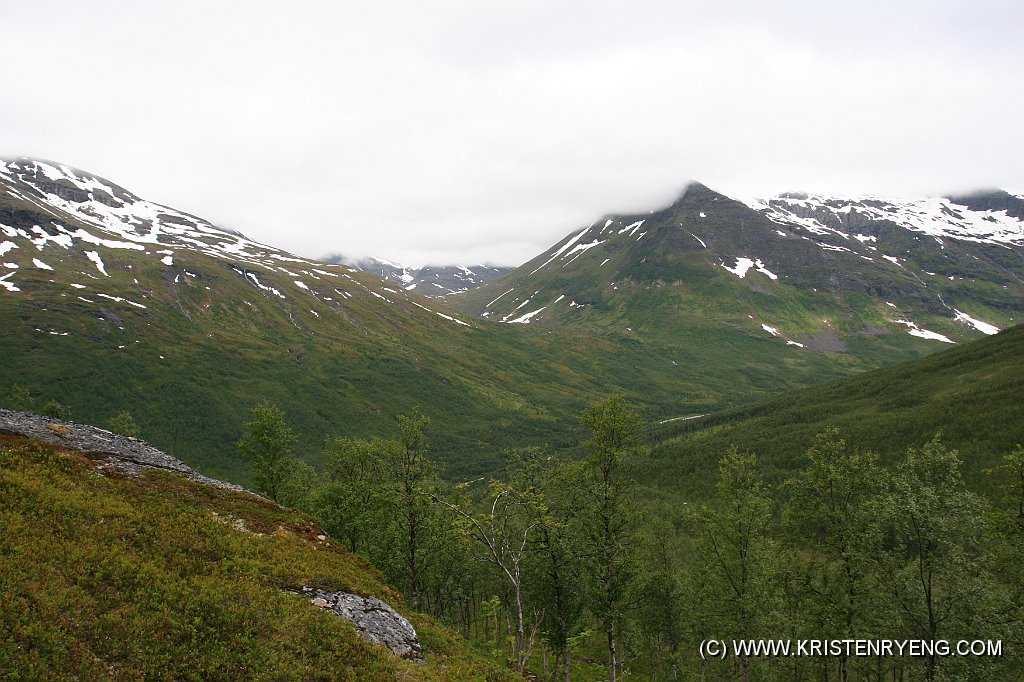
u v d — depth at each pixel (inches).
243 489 1550.2
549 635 1739.7
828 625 1690.5
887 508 1518.2
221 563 1026.1
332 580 1127.6
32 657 666.2
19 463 1136.2
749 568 1859.0
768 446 7519.7
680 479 6929.1
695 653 2480.3
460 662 1068.5
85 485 1153.4
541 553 1647.4
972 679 1435.8
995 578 1488.7
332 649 892.0
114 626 770.8
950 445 5880.9
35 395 7352.4
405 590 2087.8
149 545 1002.1
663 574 2138.3
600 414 1631.4
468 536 1461.6
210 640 804.0
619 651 2440.9
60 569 840.9
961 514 1446.9
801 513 1761.8
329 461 2256.4
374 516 1827.0
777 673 1846.7
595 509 1598.2
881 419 7470.5
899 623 1557.6
